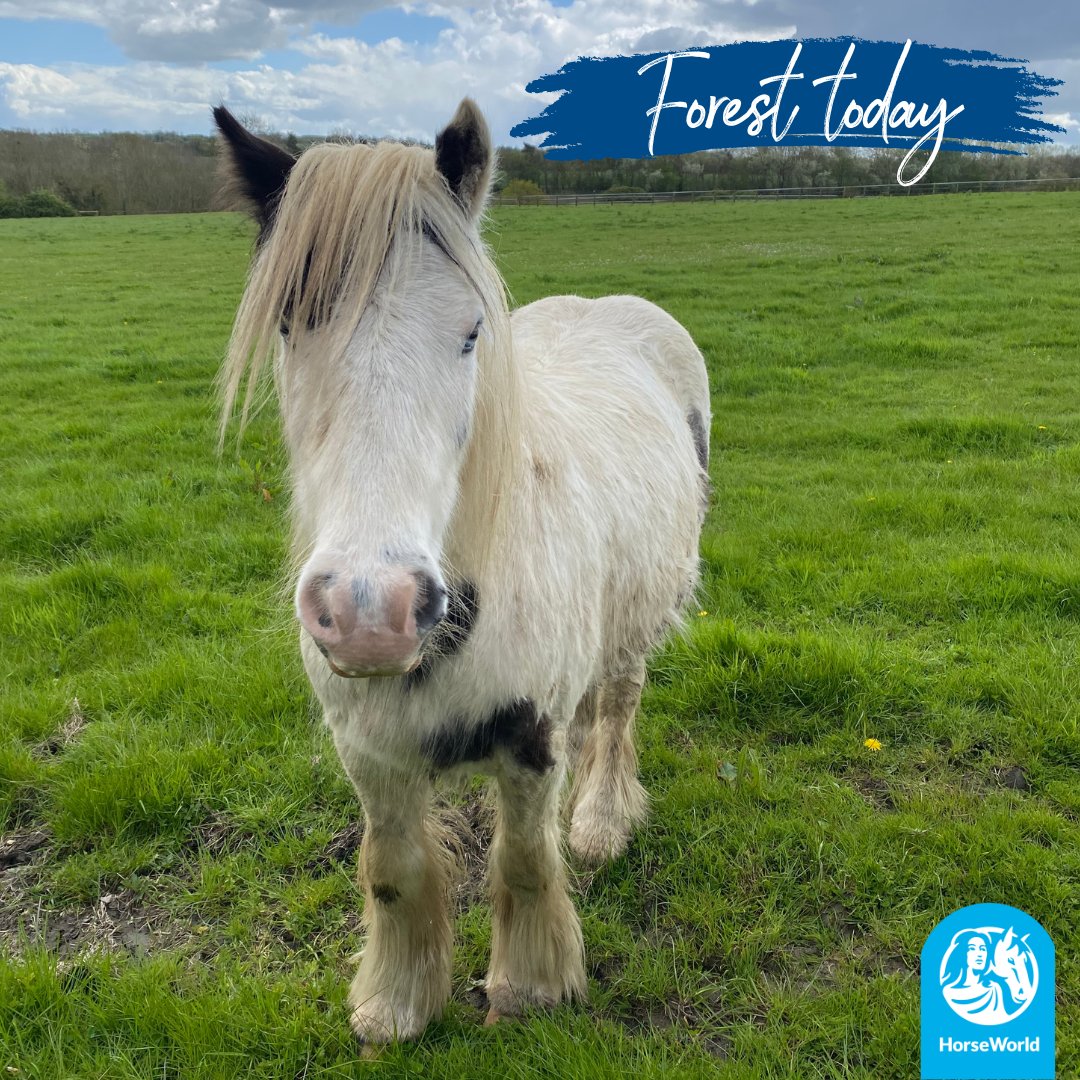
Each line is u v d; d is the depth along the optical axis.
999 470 6.22
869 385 9.07
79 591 4.38
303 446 1.59
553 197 36.44
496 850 2.31
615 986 2.39
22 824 2.95
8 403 8.53
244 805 2.99
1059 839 2.75
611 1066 2.06
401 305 1.53
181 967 2.42
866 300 12.96
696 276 15.43
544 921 2.32
